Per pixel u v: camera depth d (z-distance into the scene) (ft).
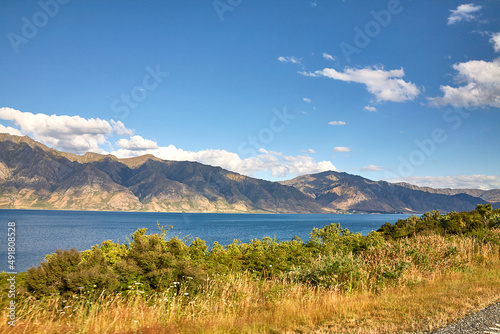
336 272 37.42
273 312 26.05
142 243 33.96
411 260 44.50
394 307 26.04
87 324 20.93
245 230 379.14
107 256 37.96
